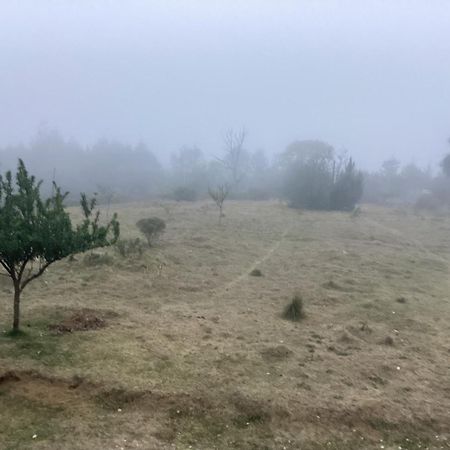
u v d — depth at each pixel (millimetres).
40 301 10438
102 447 5500
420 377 8055
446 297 13625
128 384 6906
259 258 17250
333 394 7141
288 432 6180
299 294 12484
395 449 6035
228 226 24266
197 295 12047
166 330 9211
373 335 9938
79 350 7918
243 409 6570
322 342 9289
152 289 12219
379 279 15102
